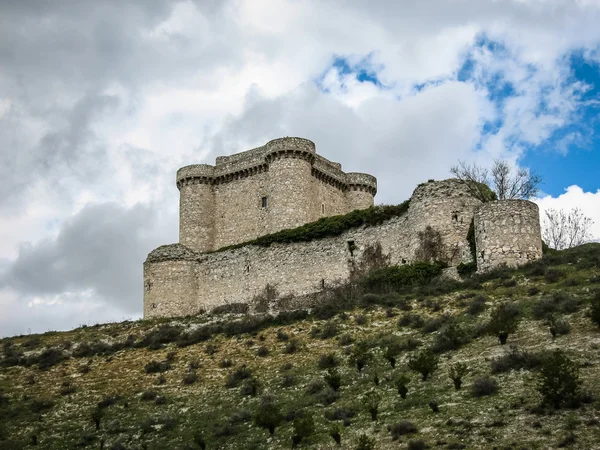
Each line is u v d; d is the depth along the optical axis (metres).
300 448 32.41
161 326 64.75
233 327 57.47
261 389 42.69
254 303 69.56
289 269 69.06
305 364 45.19
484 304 46.78
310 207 75.25
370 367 41.31
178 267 74.06
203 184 80.31
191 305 73.62
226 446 35.47
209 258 74.62
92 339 63.53
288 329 54.25
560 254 55.78
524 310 43.12
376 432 31.83
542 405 29.94
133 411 43.78
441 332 42.72
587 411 28.77
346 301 57.22
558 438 27.16
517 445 27.22
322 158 80.62
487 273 53.91
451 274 57.72
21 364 57.38
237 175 79.44
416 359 38.81
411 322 47.78
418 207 61.44
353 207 82.81
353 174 83.88
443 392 34.28
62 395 48.78
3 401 48.28
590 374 31.62
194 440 36.62
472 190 61.12
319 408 37.19
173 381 48.16
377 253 64.38
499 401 31.52
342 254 66.50
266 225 76.12
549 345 36.47
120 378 50.84
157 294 73.44
